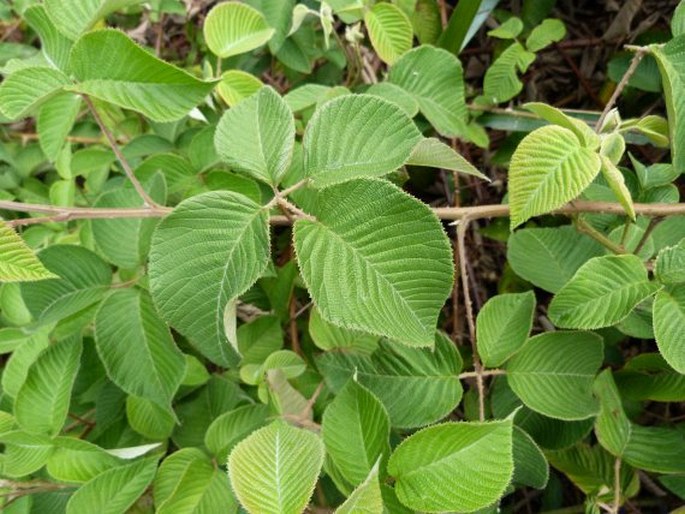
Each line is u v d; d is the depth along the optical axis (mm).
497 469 213
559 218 396
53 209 261
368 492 186
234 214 239
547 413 286
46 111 308
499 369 312
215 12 367
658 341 262
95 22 258
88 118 474
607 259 277
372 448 246
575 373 294
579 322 277
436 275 223
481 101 422
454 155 265
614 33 480
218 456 305
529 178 253
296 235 228
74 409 383
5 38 548
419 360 289
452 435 222
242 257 235
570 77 504
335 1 392
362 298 221
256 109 267
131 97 245
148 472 300
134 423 345
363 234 225
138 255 326
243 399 364
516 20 440
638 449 310
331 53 453
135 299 311
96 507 290
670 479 321
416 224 223
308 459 205
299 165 340
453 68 375
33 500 335
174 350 306
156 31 564
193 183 368
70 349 319
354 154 244
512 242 353
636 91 449
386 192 224
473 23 451
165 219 236
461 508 214
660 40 440
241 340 365
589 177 246
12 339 364
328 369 304
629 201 262
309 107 387
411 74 379
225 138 265
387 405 290
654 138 319
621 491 327
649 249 330
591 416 293
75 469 307
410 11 436
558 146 253
